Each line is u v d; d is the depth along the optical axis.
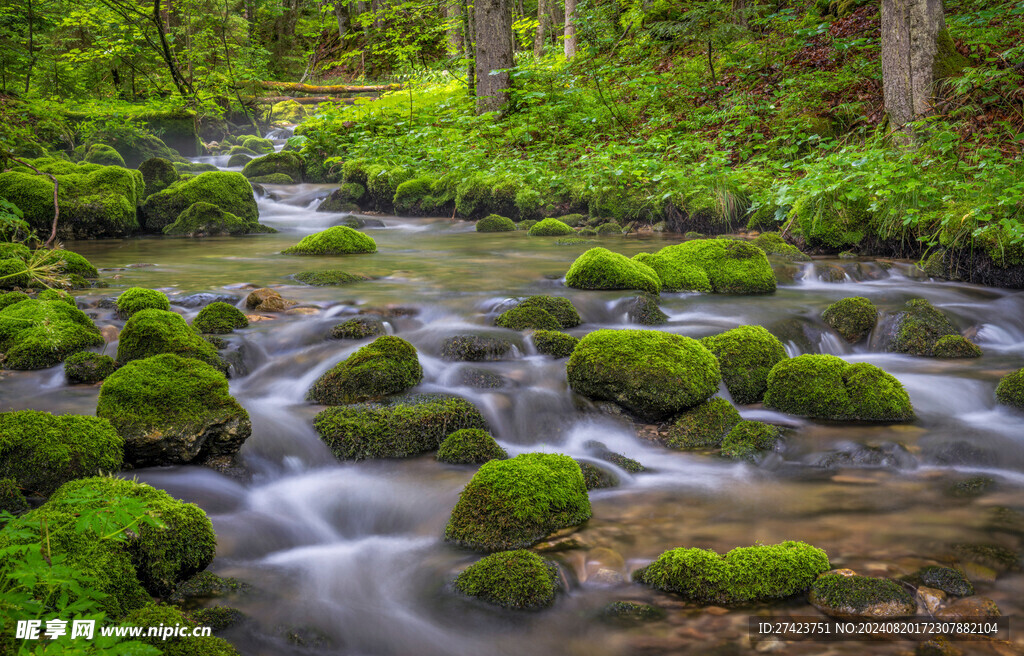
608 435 4.47
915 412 4.74
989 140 9.09
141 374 3.93
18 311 5.47
